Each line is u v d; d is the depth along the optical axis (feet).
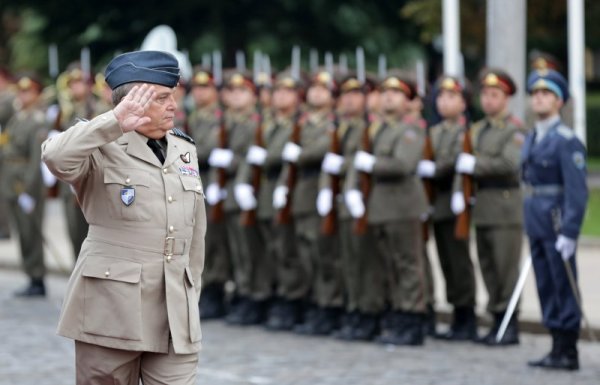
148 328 47.37
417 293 90.68
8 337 94.94
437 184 93.86
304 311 100.12
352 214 92.07
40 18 254.88
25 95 120.57
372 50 244.42
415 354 87.35
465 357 85.92
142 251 47.42
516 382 76.38
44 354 87.40
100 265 47.29
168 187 47.91
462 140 90.27
